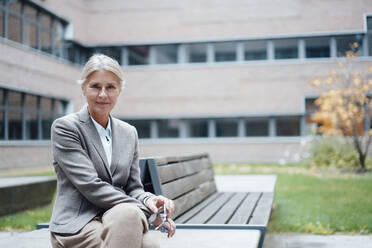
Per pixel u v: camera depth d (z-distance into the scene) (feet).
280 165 51.31
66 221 6.83
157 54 72.74
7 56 49.01
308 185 29.48
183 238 8.65
